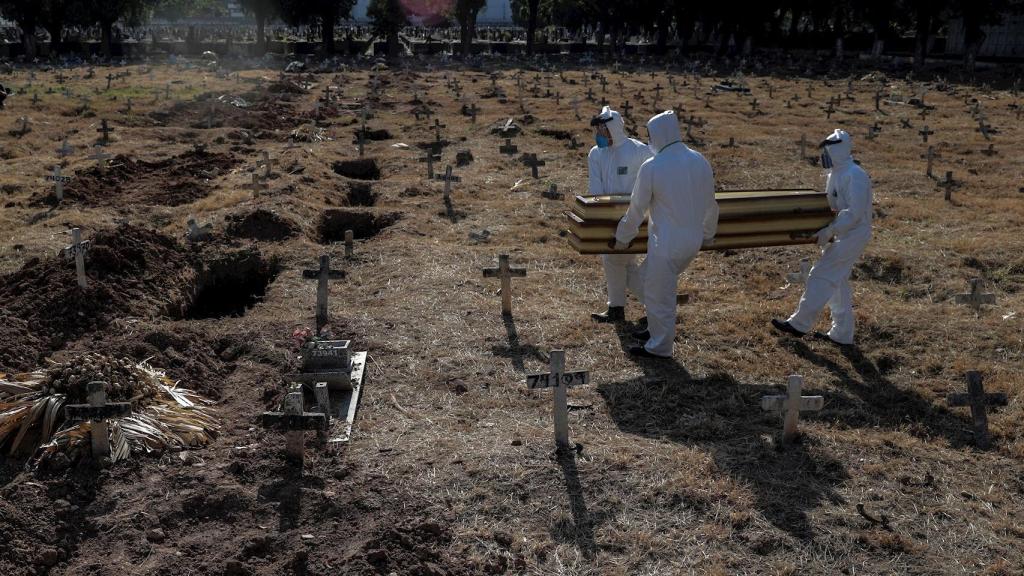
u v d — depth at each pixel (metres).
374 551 5.36
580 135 23.66
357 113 28.27
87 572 5.28
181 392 7.48
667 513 5.95
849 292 9.25
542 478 6.29
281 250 12.26
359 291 10.69
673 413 7.68
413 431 7.12
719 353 9.07
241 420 7.31
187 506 5.87
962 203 16.19
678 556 5.52
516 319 9.76
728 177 18.62
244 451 6.60
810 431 7.22
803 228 9.03
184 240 12.16
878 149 21.98
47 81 37.25
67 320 8.94
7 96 28.22
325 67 48.19
